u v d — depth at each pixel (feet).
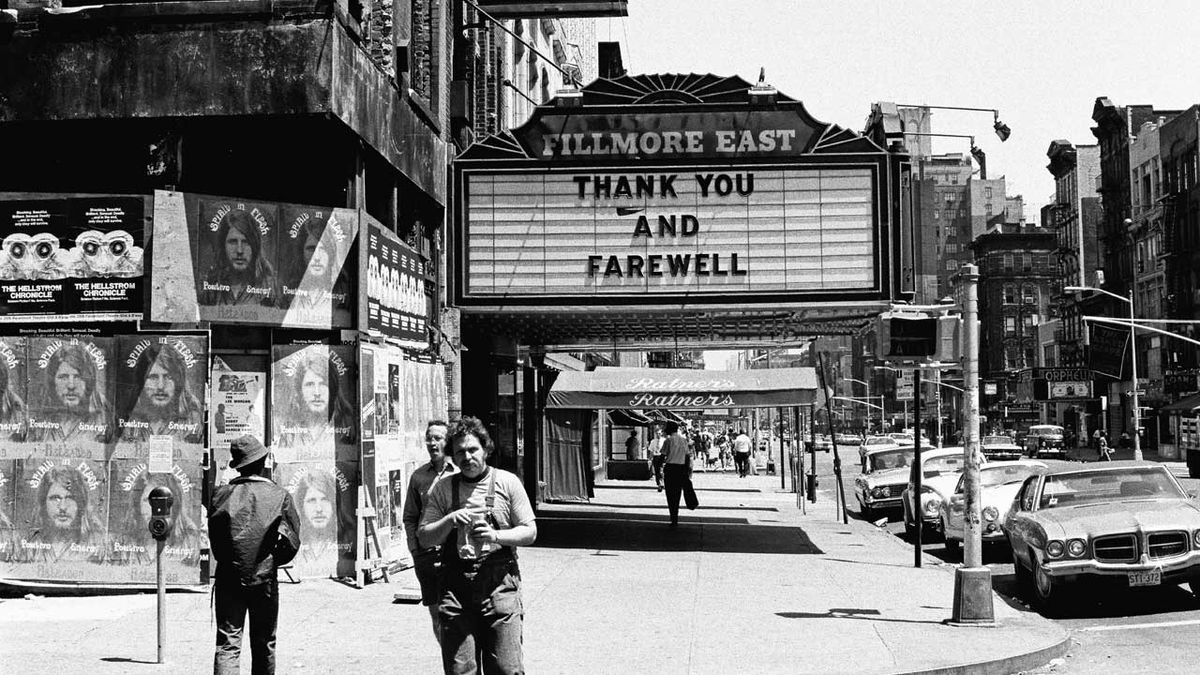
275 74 46.55
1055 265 424.87
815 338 88.84
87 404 43.01
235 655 27.32
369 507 46.57
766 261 63.41
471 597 23.32
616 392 74.49
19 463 42.98
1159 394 261.24
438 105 66.33
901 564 59.31
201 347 43.01
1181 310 250.57
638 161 64.13
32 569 42.68
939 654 34.30
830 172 63.46
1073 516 47.03
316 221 47.24
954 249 428.56
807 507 104.01
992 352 426.10
